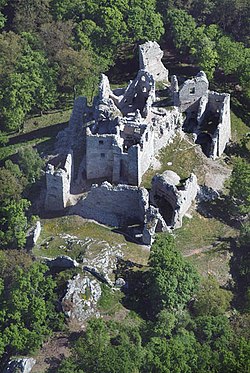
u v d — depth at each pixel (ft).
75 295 618.44
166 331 583.58
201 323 593.42
